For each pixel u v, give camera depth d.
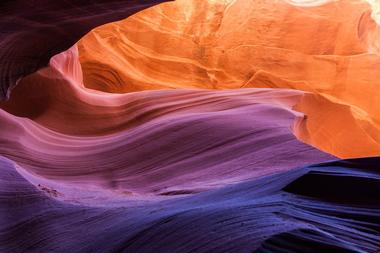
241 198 3.41
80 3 4.61
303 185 3.01
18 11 4.54
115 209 4.73
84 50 16.08
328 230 2.24
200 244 2.51
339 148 13.00
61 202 5.34
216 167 7.50
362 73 15.98
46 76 10.27
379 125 14.91
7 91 5.76
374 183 2.78
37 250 4.11
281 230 2.19
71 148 9.02
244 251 2.12
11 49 5.22
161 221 3.22
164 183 7.26
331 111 12.63
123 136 9.34
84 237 4.04
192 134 8.82
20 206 5.20
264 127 8.76
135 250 3.00
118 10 4.98
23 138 8.46
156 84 16.25
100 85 15.86
